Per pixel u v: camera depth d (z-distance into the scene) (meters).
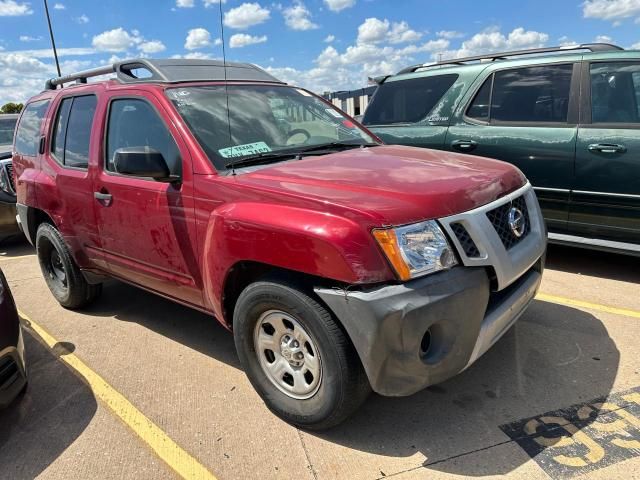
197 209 2.90
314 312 2.36
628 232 4.25
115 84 3.77
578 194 4.44
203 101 3.35
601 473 2.27
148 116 3.32
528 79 4.80
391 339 2.20
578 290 4.25
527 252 2.71
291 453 2.53
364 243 2.21
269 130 3.41
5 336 2.73
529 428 2.59
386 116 5.83
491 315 2.52
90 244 3.90
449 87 5.30
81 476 2.48
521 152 4.72
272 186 2.59
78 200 3.85
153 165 2.88
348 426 2.70
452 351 2.34
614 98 4.31
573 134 4.43
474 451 2.46
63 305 4.57
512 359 3.23
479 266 2.40
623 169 4.18
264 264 2.63
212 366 3.42
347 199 2.34
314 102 4.07
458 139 5.14
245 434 2.69
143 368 3.45
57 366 3.55
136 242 3.42
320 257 2.27
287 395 2.69
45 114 4.46
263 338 2.73
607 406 2.71
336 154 3.27
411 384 2.30
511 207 2.74
